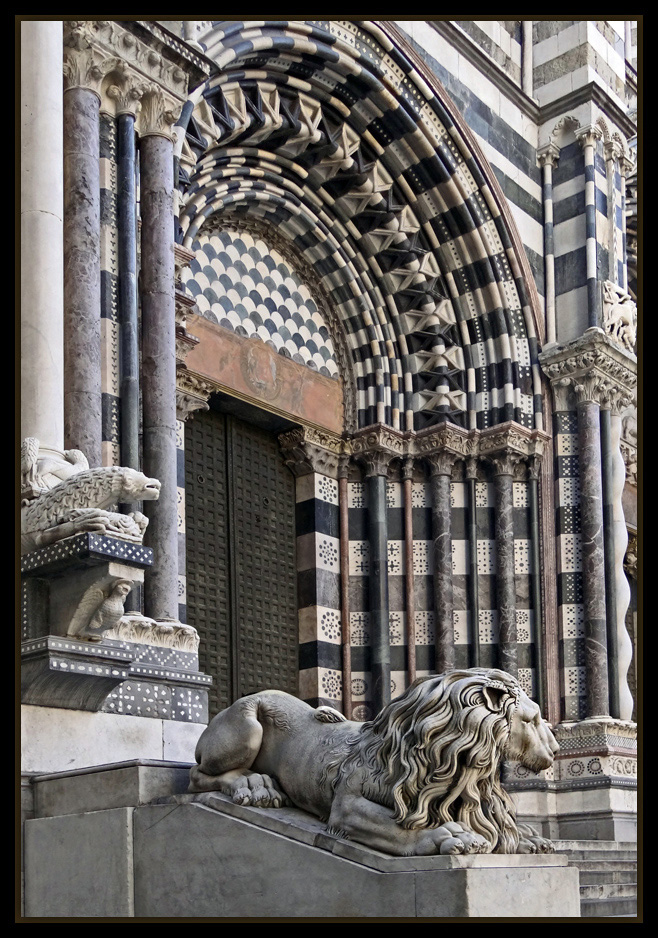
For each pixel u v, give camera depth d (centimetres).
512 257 1725
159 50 1101
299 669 1582
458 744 664
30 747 812
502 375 1708
